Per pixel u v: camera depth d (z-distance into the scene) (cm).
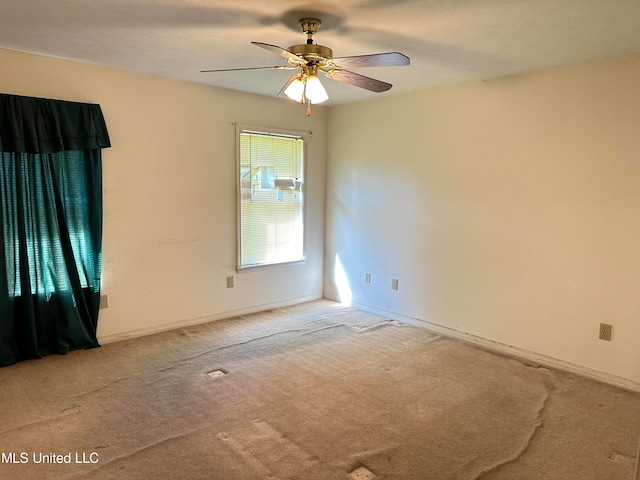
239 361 337
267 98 450
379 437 240
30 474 204
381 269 462
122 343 369
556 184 332
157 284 394
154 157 381
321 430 246
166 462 215
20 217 313
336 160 498
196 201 411
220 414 260
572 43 273
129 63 337
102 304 364
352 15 234
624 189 301
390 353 359
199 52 307
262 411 264
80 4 224
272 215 470
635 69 291
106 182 357
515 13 228
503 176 361
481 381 311
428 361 344
